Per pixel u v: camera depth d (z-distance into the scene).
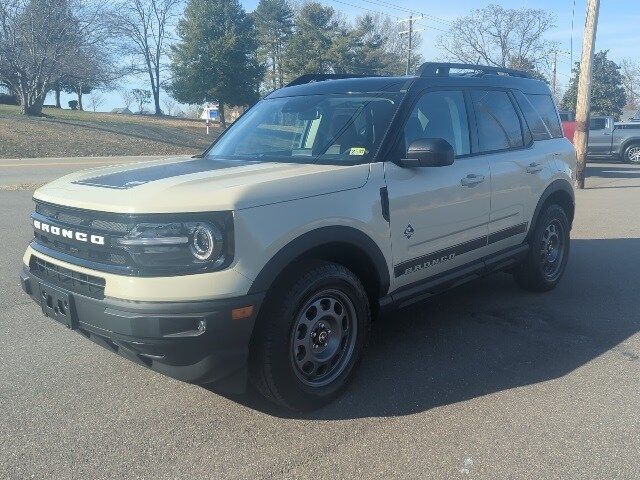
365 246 3.88
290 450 3.29
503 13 50.84
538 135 5.80
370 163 4.04
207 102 53.16
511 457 3.20
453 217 4.58
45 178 17.69
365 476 3.06
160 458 3.21
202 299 3.17
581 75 14.70
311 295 3.59
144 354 3.27
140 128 39.62
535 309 5.57
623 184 16.12
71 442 3.36
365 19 68.38
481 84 5.23
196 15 51.12
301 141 4.54
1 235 8.91
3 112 36.97
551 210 5.87
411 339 4.86
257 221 3.33
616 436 3.39
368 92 4.65
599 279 6.59
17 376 4.17
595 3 14.14
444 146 3.99
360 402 3.83
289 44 60.72
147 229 3.17
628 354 4.53
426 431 3.47
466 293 6.09
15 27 33.62
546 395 3.89
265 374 3.47
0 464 3.15
